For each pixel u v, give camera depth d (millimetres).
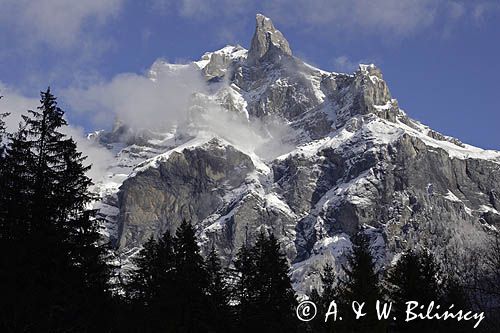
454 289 81750
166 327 97688
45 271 71438
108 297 84438
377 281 87750
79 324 72188
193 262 105812
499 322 61656
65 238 74438
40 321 65750
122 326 87625
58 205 74750
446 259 91875
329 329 85375
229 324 108375
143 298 105688
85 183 77375
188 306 101250
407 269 87125
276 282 111938
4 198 73250
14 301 65500
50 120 76625
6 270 69125
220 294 110500
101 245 78812
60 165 76625
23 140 75438
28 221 73000
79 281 74938
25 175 74438
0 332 63688
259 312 108562
